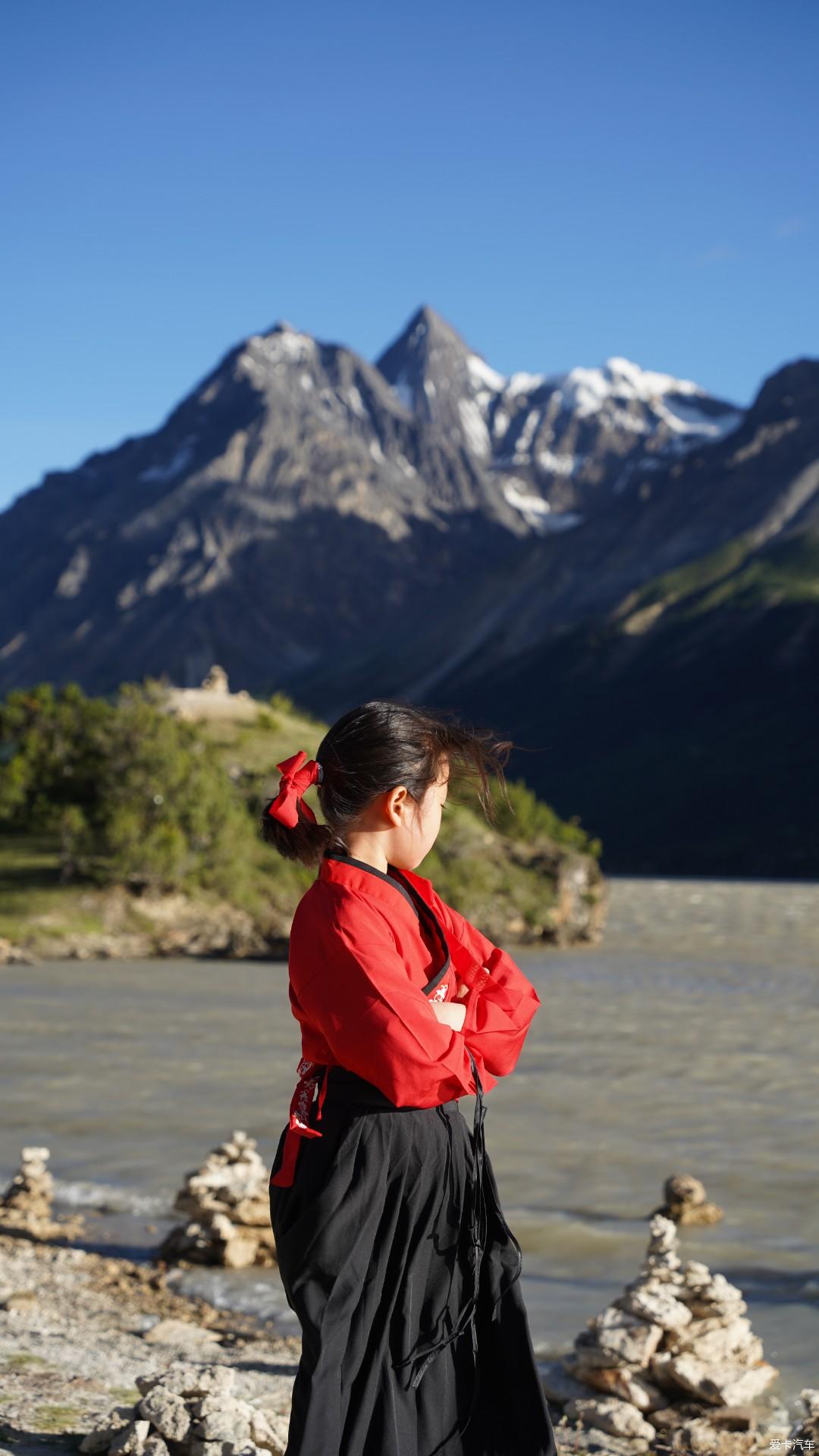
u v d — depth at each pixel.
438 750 3.10
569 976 63.66
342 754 3.06
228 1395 4.85
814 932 97.31
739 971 66.94
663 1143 21.16
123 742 81.38
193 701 105.69
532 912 82.62
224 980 57.09
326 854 3.07
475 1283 2.96
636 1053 35.22
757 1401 7.38
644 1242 13.80
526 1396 3.03
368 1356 2.87
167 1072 27.48
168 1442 4.64
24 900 72.56
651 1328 6.84
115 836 74.81
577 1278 12.20
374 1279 2.87
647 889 164.88
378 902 2.97
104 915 72.19
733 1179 17.97
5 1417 5.27
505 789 3.18
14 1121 20.59
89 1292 9.86
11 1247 11.49
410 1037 2.80
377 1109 2.91
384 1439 2.83
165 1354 7.68
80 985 53.69
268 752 96.62
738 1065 32.75
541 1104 25.56
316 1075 3.00
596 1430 6.45
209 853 77.38
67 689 89.62
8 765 84.56
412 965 2.96
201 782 78.94
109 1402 5.80
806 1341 9.94
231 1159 11.82
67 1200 14.28
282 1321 9.36
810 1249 13.72
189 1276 10.73
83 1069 27.88
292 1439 2.79
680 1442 6.24
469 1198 3.00
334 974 2.86
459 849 84.56
